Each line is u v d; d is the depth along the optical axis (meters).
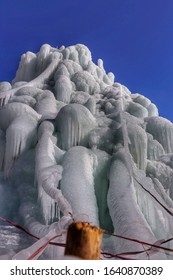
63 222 4.18
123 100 15.31
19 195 9.80
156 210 8.34
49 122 11.48
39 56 20.17
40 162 9.21
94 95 16.08
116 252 6.88
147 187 8.78
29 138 11.23
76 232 2.77
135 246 6.39
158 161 11.09
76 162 9.31
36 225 7.83
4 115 12.48
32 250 3.95
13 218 9.16
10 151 10.94
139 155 10.38
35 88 15.20
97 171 9.83
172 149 12.39
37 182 9.16
